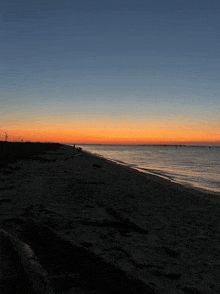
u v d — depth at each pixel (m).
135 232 5.31
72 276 2.97
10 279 2.71
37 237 4.26
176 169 28.39
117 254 3.95
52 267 3.14
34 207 6.59
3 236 4.03
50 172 14.02
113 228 5.41
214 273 3.63
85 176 13.62
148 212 7.29
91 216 6.23
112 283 2.92
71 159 25.53
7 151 26.05
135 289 2.87
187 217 7.07
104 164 23.05
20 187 9.19
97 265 3.38
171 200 9.42
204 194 11.86
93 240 4.51
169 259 4.02
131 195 9.62
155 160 46.31
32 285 2.64
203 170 28.11
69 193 8.85
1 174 11.88
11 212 5.91
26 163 17.95
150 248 4.42
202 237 5.33
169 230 5.70
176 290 3.00
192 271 3.64
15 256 3.29
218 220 6.92
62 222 5.48
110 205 7.70
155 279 3.23
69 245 4.02
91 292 2.67
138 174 17.95
